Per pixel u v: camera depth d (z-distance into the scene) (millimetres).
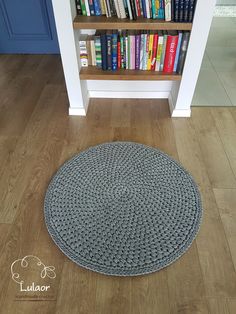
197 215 1271
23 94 2061
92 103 1989
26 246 1162
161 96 2020
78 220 1250
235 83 2217
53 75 2273
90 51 1639
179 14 1385
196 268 1094
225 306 994
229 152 1587
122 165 1509
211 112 1885
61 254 1135
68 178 1437
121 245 1160
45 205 1311
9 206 1312
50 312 981
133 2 1385
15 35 2447
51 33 2439
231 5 3258
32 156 1569
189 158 1553
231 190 1384
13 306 995
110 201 1330
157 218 1259
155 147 1627
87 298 1016
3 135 1707
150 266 1095
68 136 1706
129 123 1805
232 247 1160
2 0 2201
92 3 1447
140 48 1577
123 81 1937
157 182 1420
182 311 981
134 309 989
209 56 2572
